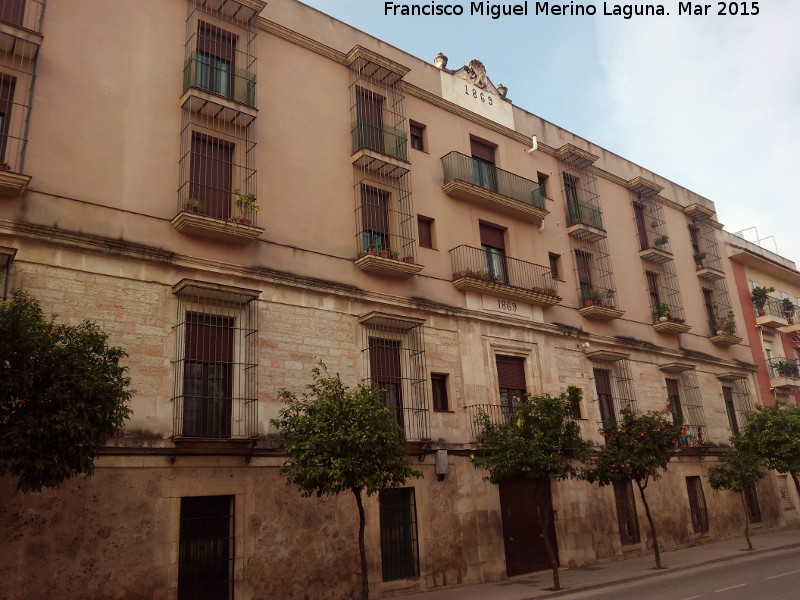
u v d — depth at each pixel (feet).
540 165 77.77
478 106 73.31
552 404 49.88
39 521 35.14
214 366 44.62
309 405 39.88
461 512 54.08
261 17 55.26
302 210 52.80
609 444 57.77
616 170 89.97
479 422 52.95
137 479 38.93
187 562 40.16
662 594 42.42
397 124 62.69
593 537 63.93
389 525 49.85
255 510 42.86
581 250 77.30
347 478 36.19
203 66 50.80
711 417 86.33
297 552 43.83
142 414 40.22
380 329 53.98
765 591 40.75
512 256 68.85
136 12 48.60
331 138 57.16
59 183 41.39
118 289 41.68
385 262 54.39
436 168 65.46
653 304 86.22
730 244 105.40
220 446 41.88
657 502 73.20
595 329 74.69
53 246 39.96
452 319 59.93
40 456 28.32
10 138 40.60
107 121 44.68
